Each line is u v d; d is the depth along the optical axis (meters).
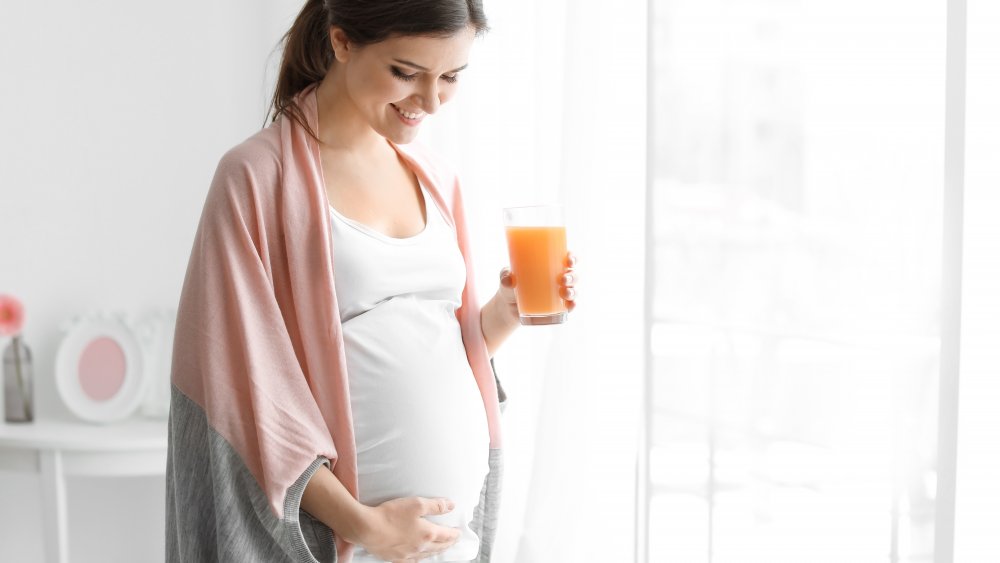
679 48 1.74
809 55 1.55
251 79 2.77
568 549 2.21
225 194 1.29
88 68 2.57
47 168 2.54
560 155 2.21
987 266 1.53
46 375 2.55
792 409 1.62
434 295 1.42
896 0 1.45
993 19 1.46
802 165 1.58
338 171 1.37
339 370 1.29
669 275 1.79
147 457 2.23
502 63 2.36
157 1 2.64
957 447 1.40
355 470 1.29
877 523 1.51
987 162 1.51
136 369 2.46
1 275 2.51
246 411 1.27
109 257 2.62
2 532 2.53
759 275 1.65
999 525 1.57
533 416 2.38
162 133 2.67
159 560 2.71
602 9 2.14
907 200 1.45
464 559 1.40
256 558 1.28
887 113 1.46
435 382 1.36
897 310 1.47
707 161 1.71
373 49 1.26
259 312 1.28
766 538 1.67
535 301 1.40
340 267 1.33
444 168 1.52
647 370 1.83
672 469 1.82
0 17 2.48
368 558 1.35
